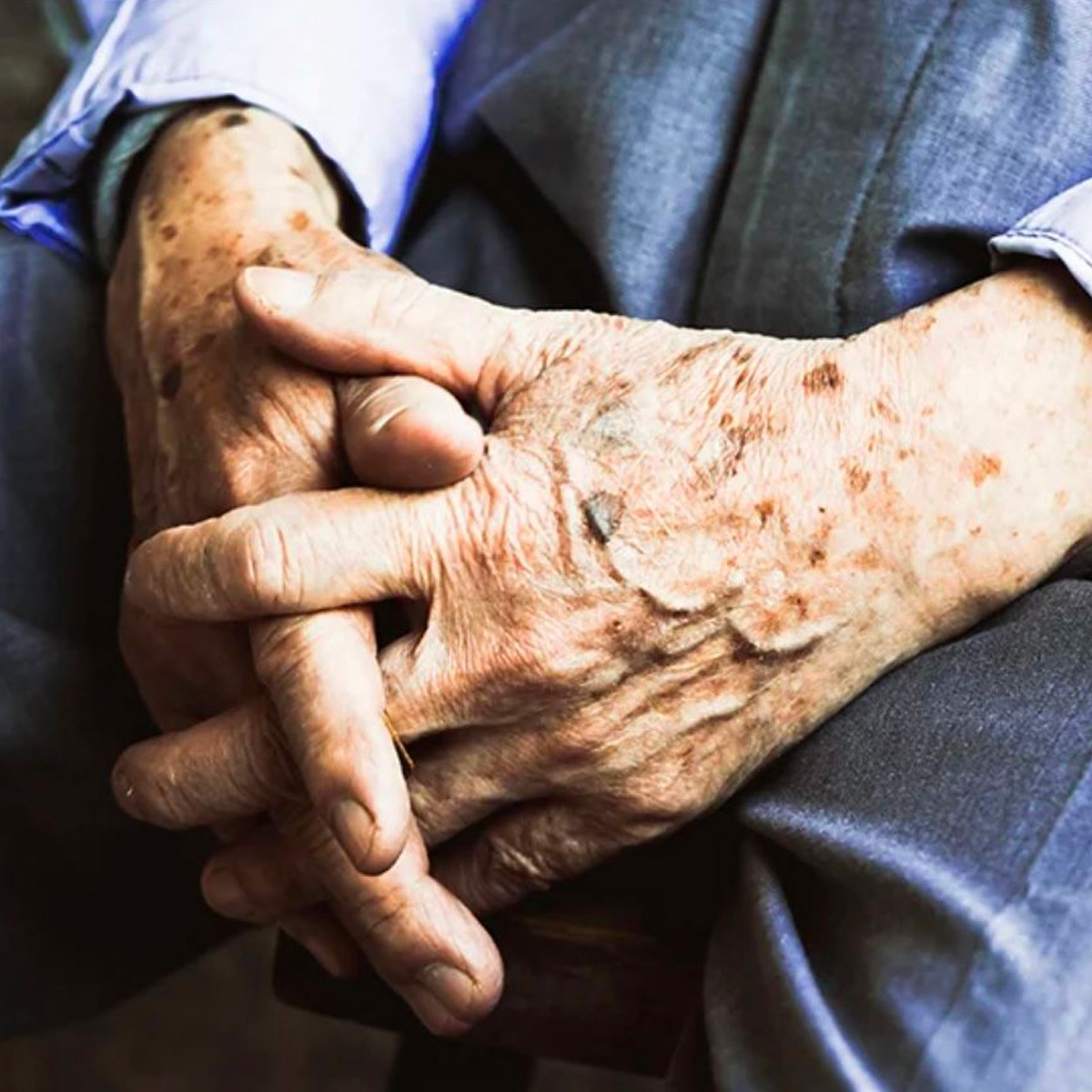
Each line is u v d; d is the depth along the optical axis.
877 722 0.54
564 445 0.55
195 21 0.65
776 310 0.60
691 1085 0.53
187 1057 0.99
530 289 0.65
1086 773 0.50
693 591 0.54
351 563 0.54
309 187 0.64
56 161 0.65
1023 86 0.58
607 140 0.61
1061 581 0.56
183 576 0.55
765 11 0.61
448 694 0.54
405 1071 0.67
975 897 0.49
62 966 0.67
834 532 0.54
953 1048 0.48
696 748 0.55
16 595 0.64
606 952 0.57
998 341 0.55
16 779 0.65
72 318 0.66
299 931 0.59
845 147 0.59
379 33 0.66
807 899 0.53
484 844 0.57
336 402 0.57
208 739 0.57
